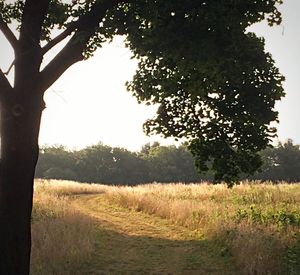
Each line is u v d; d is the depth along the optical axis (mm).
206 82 8414
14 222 5977
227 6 6871
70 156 115000
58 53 6520
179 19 6871
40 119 6391
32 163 6207
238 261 9195
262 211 14430
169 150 110312
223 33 6996
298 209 14531
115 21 7164
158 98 9141
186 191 24375
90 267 9352
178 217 15312
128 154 112500
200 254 10641
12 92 6129
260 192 21672
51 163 111562
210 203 17672
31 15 6398
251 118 8508
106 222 15406
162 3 6859
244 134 8805
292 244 9234
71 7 8023
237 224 11891
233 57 7227
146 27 7520
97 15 6727
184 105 9328
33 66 6297
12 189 6008
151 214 17578
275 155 96375
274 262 8430
